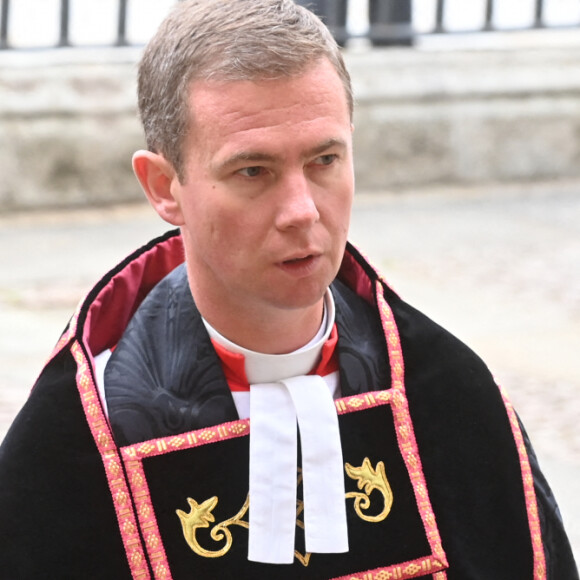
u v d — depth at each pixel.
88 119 24.66
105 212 24.50
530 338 16.50
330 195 5.02
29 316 17.06
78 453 5.32
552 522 5.97
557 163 28.73
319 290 5.08
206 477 5.38
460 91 27.70
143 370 5.52
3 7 25.05
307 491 5.42
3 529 5.30
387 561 5.55
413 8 27.91
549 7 28.69
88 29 25.67
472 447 5.77
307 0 26.89
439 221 23.89
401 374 5.76
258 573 5.39
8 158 24.08
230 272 5.08
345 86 5.04
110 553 5.30
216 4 4.94
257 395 5.49
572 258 20.91
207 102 4.88
